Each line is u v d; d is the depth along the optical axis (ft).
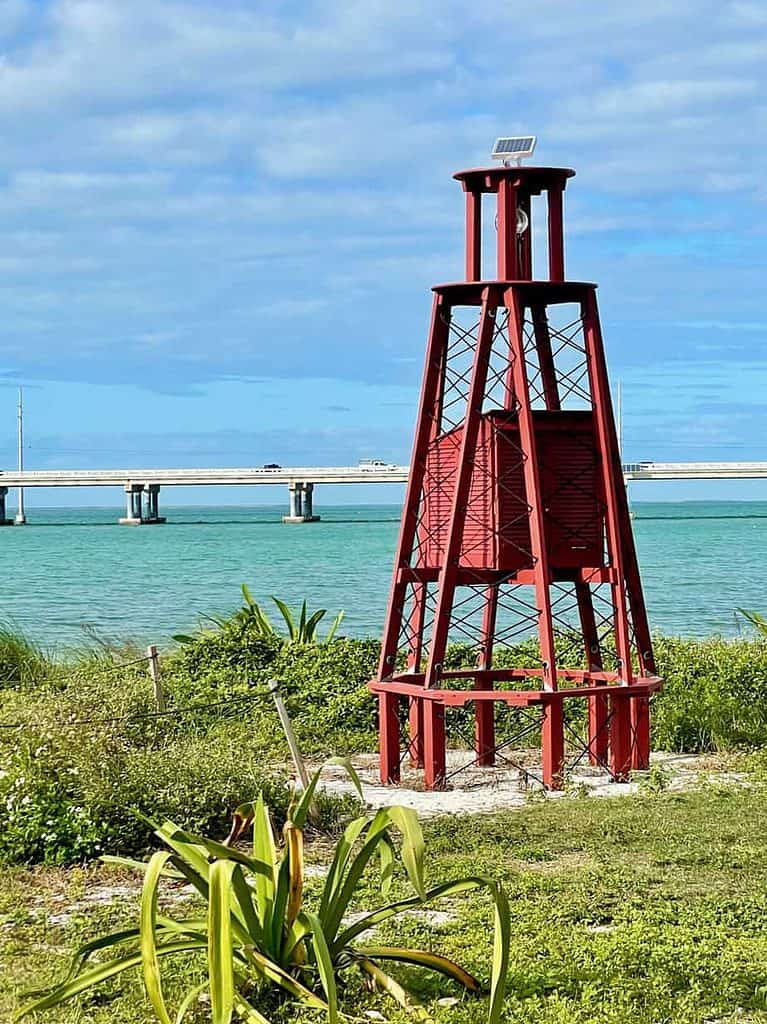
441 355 48.52
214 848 24.41
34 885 35.06
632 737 48.80
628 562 49.19
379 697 48.57
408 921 30.35
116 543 304.91
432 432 49.29
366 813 41.91
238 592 153.89
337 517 577.02
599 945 28.19
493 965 23.21
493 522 47.55
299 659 65.72
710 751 53.98
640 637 49.67
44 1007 23.40
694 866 35.45
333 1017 21.76
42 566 213.05
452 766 51.78
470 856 36.88
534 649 69.62
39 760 40.34
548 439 47.73
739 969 26.84
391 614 48.88
